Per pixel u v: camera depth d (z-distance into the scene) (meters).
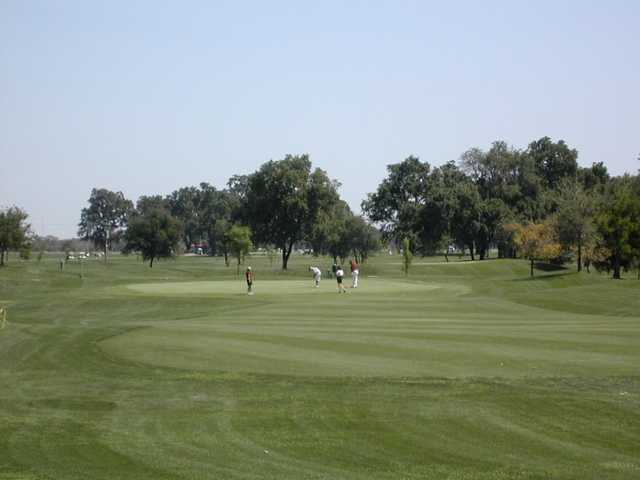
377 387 23.05
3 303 62.97
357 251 189.50
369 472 15.34
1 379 26.56
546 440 17.36
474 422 18.92
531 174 167.00
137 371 27.30
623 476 14.78
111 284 97.12
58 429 19.25
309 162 154.12
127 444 17.73
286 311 50.88
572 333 35.84
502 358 28.03
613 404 20.19
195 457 16.61
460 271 133.00
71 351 32.25
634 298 56.31
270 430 18.75
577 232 102.75
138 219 171.62
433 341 33.12
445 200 157.88
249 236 134.62
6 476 15.17
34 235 139.38
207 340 34.47
